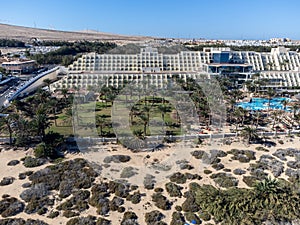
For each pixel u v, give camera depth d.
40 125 65.56
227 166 58.19
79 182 50.59
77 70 102.06
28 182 51.31
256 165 57.91
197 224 40.62
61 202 45.94
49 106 82.75
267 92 104.56
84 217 41.91
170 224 40.75
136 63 88.88
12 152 63.19
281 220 37.75
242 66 124.06
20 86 120.44
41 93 89.19
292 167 57.75
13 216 42.44
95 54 103.31
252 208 39.78
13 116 67.50
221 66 121.69
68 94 95.44
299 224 37.19
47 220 41.53
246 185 51.16
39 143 65.81
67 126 76.75
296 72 127.44
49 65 182.00
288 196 40.84
